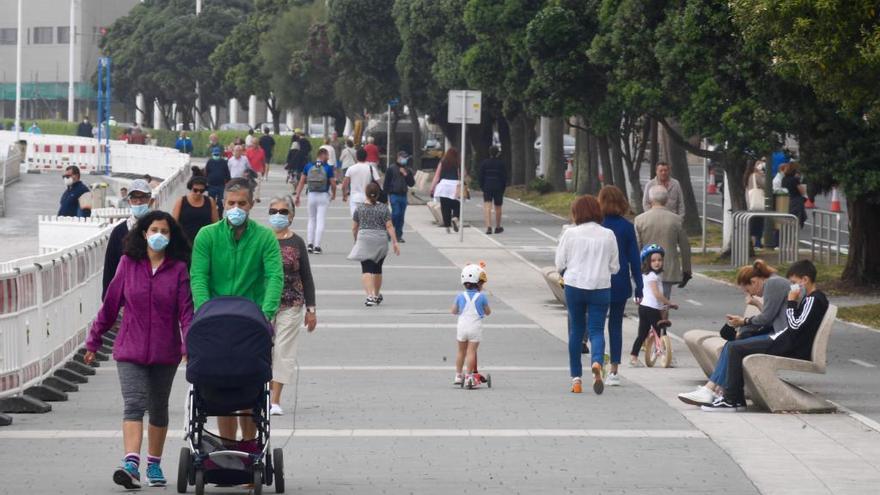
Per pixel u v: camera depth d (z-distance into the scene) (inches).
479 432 1272.1
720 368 1417.3
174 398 1491.1
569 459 1147.9
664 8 2815.0
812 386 1604.3
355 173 3560.5
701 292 2684.5
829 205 5068.9
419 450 1185.4
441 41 5556.1
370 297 2480.3
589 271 1512.1
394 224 3666.3
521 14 3907.5
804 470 1109.1
